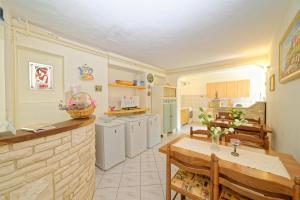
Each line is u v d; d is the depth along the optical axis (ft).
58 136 3.89
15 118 5.82
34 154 3.33
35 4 4.94
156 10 5.28
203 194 3.98
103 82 9.70
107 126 7.87
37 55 6.62
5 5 4.75
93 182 6.00
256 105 11.19
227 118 11.16
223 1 4.78
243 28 6.72
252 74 17.95
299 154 4.43
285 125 5.89
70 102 5.89
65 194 4.13
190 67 15.06
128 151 9.57
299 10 3.97
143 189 6.27
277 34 7.02
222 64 12.73
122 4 4.94
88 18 5.84
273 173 3.43
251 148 5.13
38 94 6.64
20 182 3.10
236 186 3.12
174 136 14.73
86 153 5.26
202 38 7.83
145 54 10.69
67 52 7.67
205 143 5.66
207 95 21.06
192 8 5.16
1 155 2.82
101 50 9.50
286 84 5.72
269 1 4.80
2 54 3.38
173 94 16.17
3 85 3.35
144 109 12.82
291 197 2.67
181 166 4.13
